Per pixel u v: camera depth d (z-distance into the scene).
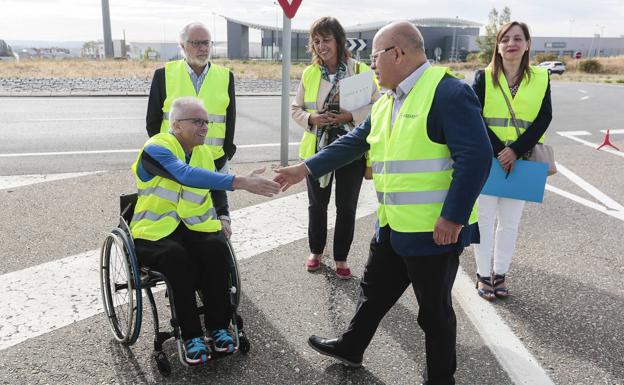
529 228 5.33
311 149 4.09
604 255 4.65
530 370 2.97
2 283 3.89
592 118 13.87
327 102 4.03
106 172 6.90
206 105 3.79
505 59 3.60
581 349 3.19
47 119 10.95
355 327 2.88
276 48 79.44
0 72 22.53
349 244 4.05
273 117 12.28
